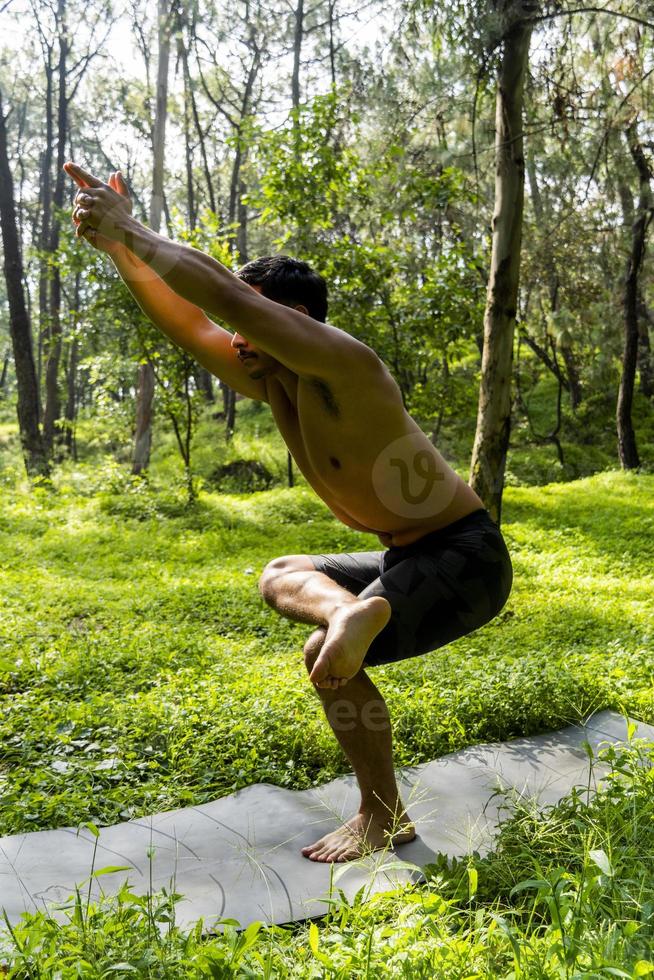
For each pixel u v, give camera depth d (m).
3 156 19.94
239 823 3.32
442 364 17.22
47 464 20.02
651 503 14.80
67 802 3.53
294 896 2.71
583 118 10.27
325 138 14.33
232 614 8.09
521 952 2.06
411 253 15.27
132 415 23.38
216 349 3.12
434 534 2.92
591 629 7.42
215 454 24.20
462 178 13.02
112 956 2.09
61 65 27.75
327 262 14.10
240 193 33.12
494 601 2.92
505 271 8.89
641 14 10.80
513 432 26.41
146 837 3.21
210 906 2.65
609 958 1.93
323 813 3.40
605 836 2.65
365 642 2.47
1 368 55.72
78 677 5.63
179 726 4.40
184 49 26.22
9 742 4.44
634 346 19.91
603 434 25.70
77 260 15.80
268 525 13.98
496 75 9.22
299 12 26.20
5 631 6.99
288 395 2.91
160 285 3.09
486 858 2.78
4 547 11.94
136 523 14.47
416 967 2.01
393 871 2.80
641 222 18.89
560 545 11.94
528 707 4.53
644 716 4.64
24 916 2.21
